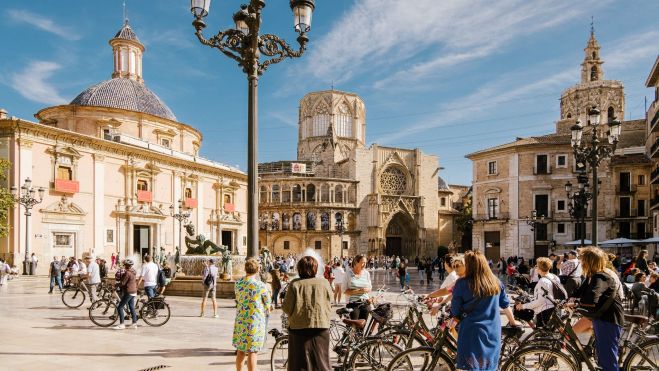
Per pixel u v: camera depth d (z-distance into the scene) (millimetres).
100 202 42188
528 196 57969
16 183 35625
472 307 6297
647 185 53531
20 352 10555
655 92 47531
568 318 7973
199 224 53719
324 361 6820
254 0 10828
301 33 12047
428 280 37781
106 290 16875
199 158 56312
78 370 9141
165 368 9367
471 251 6516
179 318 16656
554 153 57250
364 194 83375
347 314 9078
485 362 6141
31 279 32781
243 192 62062
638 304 15594
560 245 56219
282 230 79000
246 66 11211
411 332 8336
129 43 57375
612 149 19953
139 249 46469
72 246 39719
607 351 7383
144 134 51031
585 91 68688
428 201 89375
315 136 95188
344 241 80188
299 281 6953
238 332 8258
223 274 24609
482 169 62625
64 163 39312
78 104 51438
